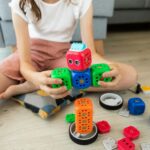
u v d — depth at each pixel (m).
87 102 0.68
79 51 0.59
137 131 0.75
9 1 1.14
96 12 1.26
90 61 0.63
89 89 0.96
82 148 0.71
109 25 1.90
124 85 0.95
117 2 1.59
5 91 0.90
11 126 0.80
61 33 0.95
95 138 0.73
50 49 0.95
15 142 0.73
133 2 1.61
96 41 1.37
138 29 1.85
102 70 0.65
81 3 0.90
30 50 0.89
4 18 1.18
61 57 0.97
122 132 0.77
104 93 0.98
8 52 1.39
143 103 0.84
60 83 0.64
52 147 0.71
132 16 1.70
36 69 0.93
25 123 0.82
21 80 0.93
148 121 0.82
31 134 0.77
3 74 0.90
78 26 1.26
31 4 0.84
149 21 1.76
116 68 0.72
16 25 0.85
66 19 0.92
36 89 0.91
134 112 0.85
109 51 1.43
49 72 0.69
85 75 0.63
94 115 0.85
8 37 1.27
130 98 0.93
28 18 0.86
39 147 0.71
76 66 0.61
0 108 0.90
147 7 1.66
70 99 0.91
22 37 0.84
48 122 0.82
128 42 1.58
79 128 0.70
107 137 0.75
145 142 0.73
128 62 1.28
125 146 0.68
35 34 0.95
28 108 0.88
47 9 0.88
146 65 1.24
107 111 0.87
